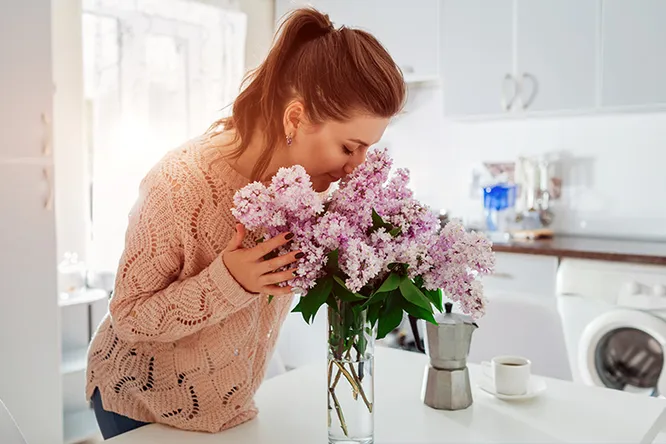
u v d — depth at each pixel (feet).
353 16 11.09
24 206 6.94
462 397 3.82
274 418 3.68
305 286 2.70
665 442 3.56
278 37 3.40
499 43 9.58
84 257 10.04
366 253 2.60
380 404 3.92
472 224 11.05
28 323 7.02
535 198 10.38
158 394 3.62
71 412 9.00
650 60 8.29
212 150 3.49
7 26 6.73
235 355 3.51
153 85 9.91
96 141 9.40
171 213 3.29
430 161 11.63
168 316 3.12
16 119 6.84
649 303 7.68
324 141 3.32
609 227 9.87
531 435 3.40
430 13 10.23
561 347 5.33
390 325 2.92
